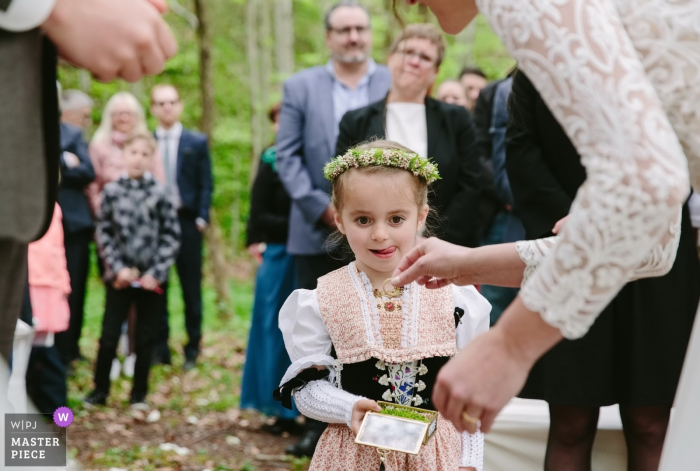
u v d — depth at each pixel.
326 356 2.35
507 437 3.28
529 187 2.93
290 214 4.86
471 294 2.44
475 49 13.04
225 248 16.50
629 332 2.78
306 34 18.02
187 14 16.05
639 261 1.31
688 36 1.48
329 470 2.27
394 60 4.10
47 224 1.54
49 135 1.52
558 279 1.33
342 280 2.45
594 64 1.30
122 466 4.19
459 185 4.12
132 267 5.50
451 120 4.12
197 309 7.07
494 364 1.39
